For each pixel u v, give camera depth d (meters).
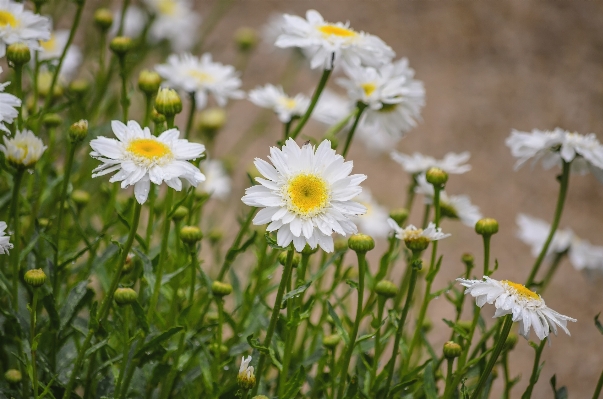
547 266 2.45
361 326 1.54
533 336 2.16
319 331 1.31
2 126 1.17
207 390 1.21
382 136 1.73
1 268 1.27
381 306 1.21
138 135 1.16
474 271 2.33
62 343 1.22
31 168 1.18
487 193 2.71
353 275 1.44
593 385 2.03
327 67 1.31
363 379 1.24
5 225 1.16
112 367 1.20
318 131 2.68
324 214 1.13
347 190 1.14
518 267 2.42
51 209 1.33
